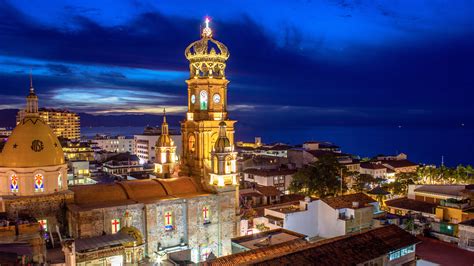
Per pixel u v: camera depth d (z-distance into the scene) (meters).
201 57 74.81
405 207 90.50
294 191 117.31
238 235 71.12
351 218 74.12
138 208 60.38
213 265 48.91
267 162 156.00
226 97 77.38
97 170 137.38
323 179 110.19
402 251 52.22
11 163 56.88
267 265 42.31
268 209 79.62
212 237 67.81
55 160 59.06
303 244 54.50
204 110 75.50
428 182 137.88
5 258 34.44
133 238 54.84
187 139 77.38
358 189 123.69
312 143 189.88
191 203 65.19
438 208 81.06
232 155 70.12
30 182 56.84
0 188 58.12
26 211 56.28
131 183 66.75
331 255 45.91
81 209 56.78
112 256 52.38
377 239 51.59
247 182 131.12
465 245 65.25
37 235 44.41
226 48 76.81
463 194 86.69
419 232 75.75
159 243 62.31
